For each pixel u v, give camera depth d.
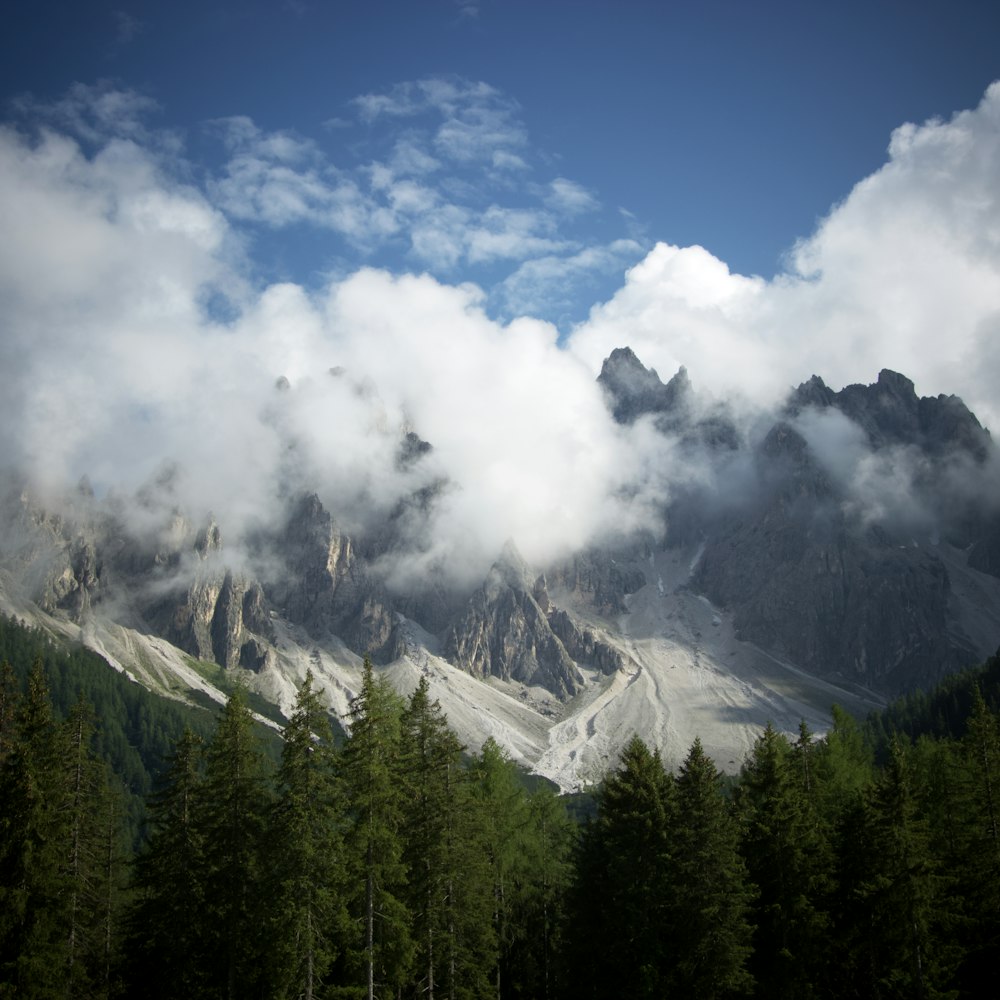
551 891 112.25
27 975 70.62
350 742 79.38
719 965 83.69
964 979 89.50
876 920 87.38
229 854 80.12
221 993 79.75
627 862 87.75
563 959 94.44
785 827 90.69
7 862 73.00
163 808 83.25
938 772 112.44
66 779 83.31
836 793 109.38
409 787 83.81
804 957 88.12
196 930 80.19
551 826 120.19
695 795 88.25
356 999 77.31
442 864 84.25
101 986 89.31
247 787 81.12
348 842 77.75
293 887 75.19
